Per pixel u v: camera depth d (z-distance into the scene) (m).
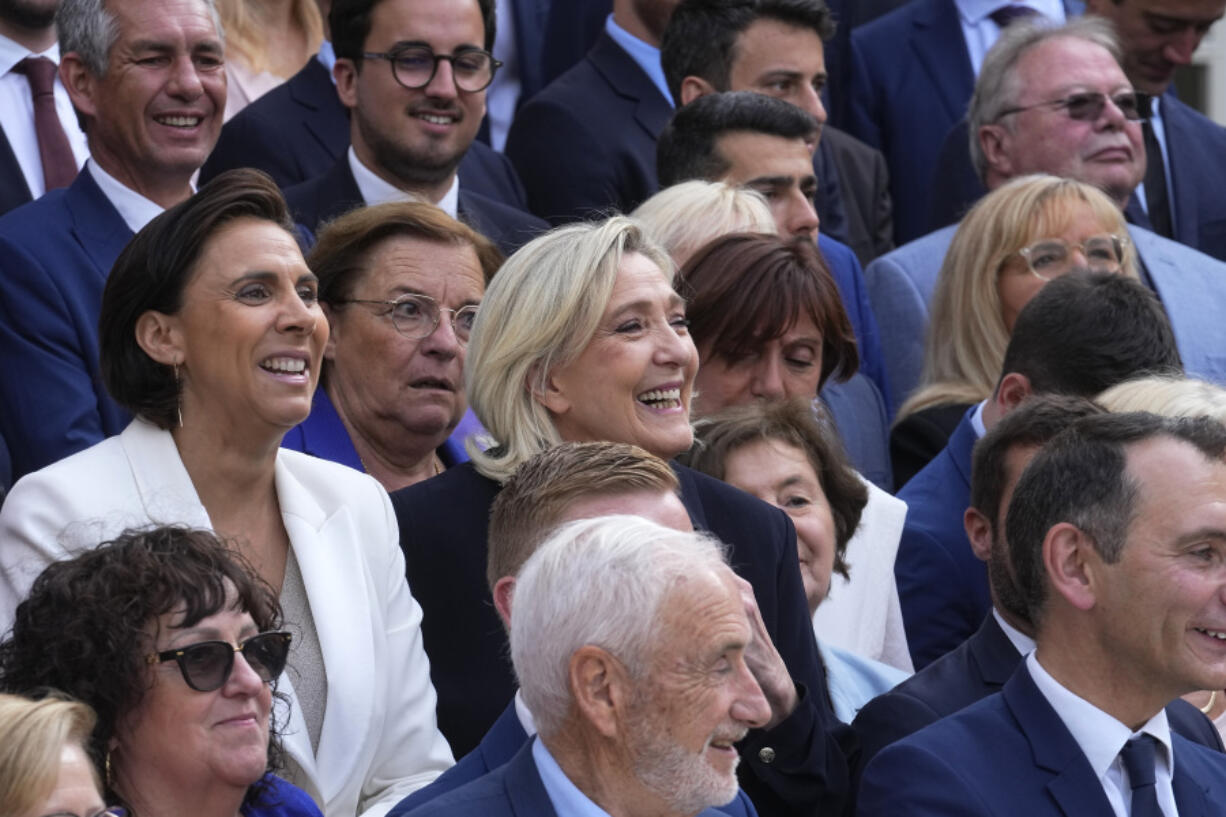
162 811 14.44
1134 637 15.34
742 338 21.34
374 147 26.22
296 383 17.58
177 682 14.38
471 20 26.25
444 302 21.11
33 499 17.12
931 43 36.16
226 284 17.47
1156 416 15.82
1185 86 47.38
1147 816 15.38
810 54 29.91
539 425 18.17
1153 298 22.44
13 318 22.08
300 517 17.75
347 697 16.95
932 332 26.84
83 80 23.80
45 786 12.54
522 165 30.67
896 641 21.44
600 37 32.16
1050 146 30.34
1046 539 15.66
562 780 12.84
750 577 17.94
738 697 12.58
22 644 14.49
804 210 26.78
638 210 24.16
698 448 20.02
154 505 17.22
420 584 17.80
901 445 25.73
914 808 15.14
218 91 24.23
